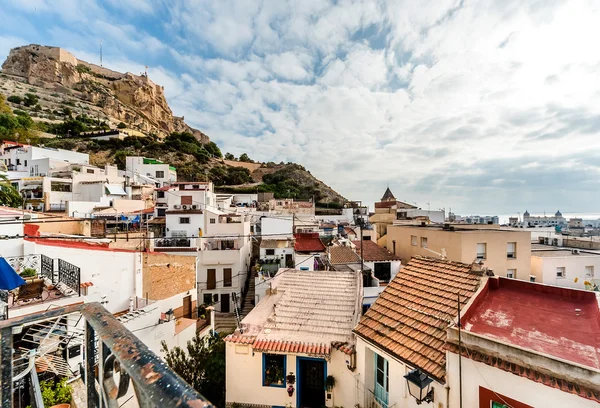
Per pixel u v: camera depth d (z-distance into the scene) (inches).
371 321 381.7
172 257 679.1
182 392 34.3
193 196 1316.4
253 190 2918.3
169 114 5664.4
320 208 2952.8
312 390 383.9
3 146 1919.3
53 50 4298.7
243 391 380.2
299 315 446.6
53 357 329.4
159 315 538.3
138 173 2242.9
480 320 307.9
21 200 992.9
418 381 272.7
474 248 762.8
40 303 372.8
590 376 205.9
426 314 356.2
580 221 2645.2
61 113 3405.5
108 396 57.5
